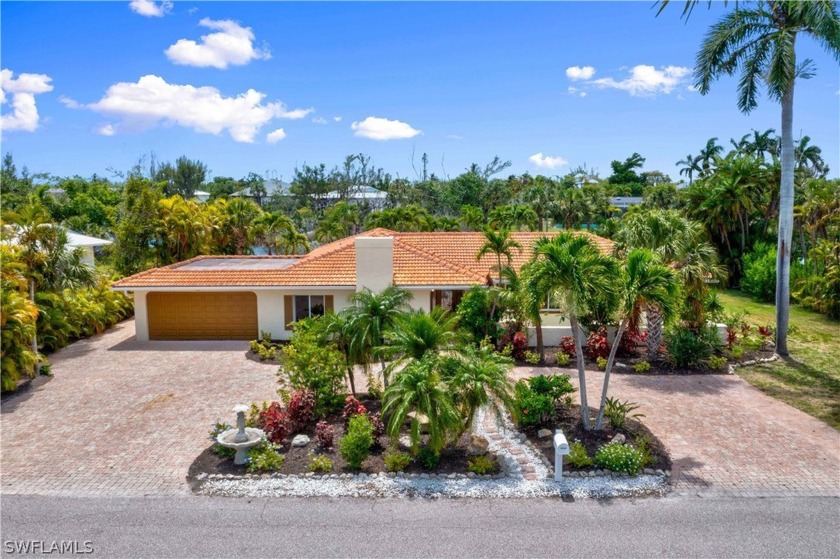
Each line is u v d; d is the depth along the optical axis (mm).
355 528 9719
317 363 14320
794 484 11258
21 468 12008
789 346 22625
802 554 8992
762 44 20969
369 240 22234
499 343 20797
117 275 33594
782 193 20953
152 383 18047
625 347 20359
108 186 70000
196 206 40094
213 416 15078
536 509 10320
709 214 40656
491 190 73875
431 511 10258
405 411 11453
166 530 9672
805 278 32188
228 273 24203
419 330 12977
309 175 82188
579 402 15547
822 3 18391
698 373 18734
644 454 12008
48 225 21188
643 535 9508
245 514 10172
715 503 10547
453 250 28000
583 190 70188
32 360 17500
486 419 14180
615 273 12539
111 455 12641
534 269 12586
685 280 18375
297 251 52156
